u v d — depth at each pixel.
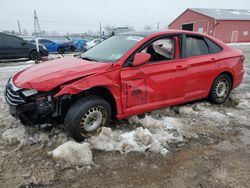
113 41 4.21
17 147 3.17
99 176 2.66
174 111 4.50
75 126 3.13
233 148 3.28
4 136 3.42
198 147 3.27
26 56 12.89
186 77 4.14
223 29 30.58
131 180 2.61
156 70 3.71
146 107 3.77
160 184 2.56
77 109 3.12
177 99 4.18
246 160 3.00
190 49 4.27
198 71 4.31
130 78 3.46
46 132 3.49
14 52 12.42
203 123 4.00
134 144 3.20
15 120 4.01
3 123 3.91
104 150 3.12
